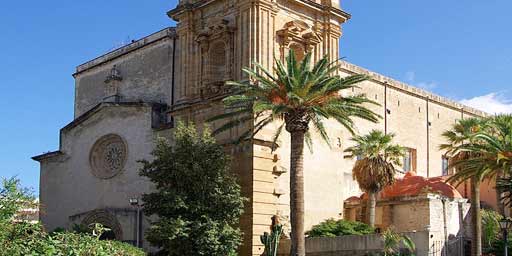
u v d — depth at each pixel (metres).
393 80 66.00
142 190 54.19
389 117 64.62
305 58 39.88
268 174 46.53
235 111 44.09
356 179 50.41
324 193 51.19
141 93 58.56
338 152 53.19
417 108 69.31
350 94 59.41
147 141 54.75
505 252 38.75
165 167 42.94
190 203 41.66
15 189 14.66
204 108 50.19
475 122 52.56
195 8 52.59
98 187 58.03
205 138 43.75
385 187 51.31
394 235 40.91
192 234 41.09
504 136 44.22
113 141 58.16
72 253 14.46
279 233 43.62
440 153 71.94
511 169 43.25
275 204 46.72
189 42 52.69
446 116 73.81
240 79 47.94
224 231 41.34
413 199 49.25
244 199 43.12
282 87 39.53
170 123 52.81
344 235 44.34
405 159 66.56
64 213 60.59
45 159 63.47
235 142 43.41
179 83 52.88
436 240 43.94
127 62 60.72
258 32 47.75
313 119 40.47
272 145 42.91
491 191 64.00
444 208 48.09
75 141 61.16
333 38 53.25
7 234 13.89
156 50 57.84
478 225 45.59
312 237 45.16
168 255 41.66
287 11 50.56
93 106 63.94
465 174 45.78
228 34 49.47
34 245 14.04
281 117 44.81
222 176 42.91
